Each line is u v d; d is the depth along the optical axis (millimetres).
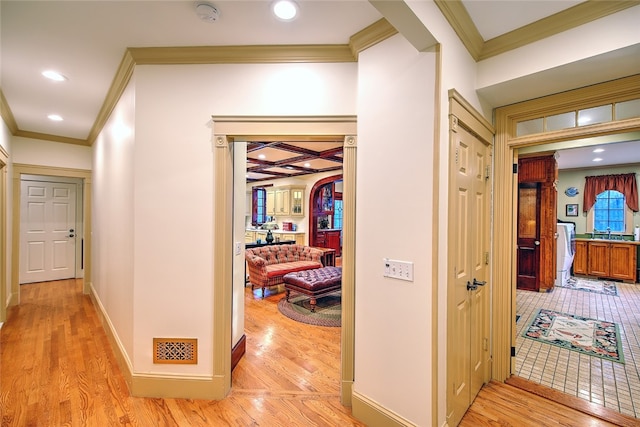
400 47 1726
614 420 1929
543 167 4992
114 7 1683
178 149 2117
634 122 1828
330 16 1742
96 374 2432
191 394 2115
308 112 2070
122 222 2545
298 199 8953
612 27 1591
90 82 2623
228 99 2107
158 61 2113
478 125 2049
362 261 1906
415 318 1638
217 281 2100
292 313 3938
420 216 1617
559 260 5465
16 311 3986
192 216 2119
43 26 1849
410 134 1665
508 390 2256
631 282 5605
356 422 1884
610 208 6270
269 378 2383
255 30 1884
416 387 1638
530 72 1855
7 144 3617
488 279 2373
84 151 4668
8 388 2236
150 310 2141
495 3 1629
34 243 5484
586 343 3107
